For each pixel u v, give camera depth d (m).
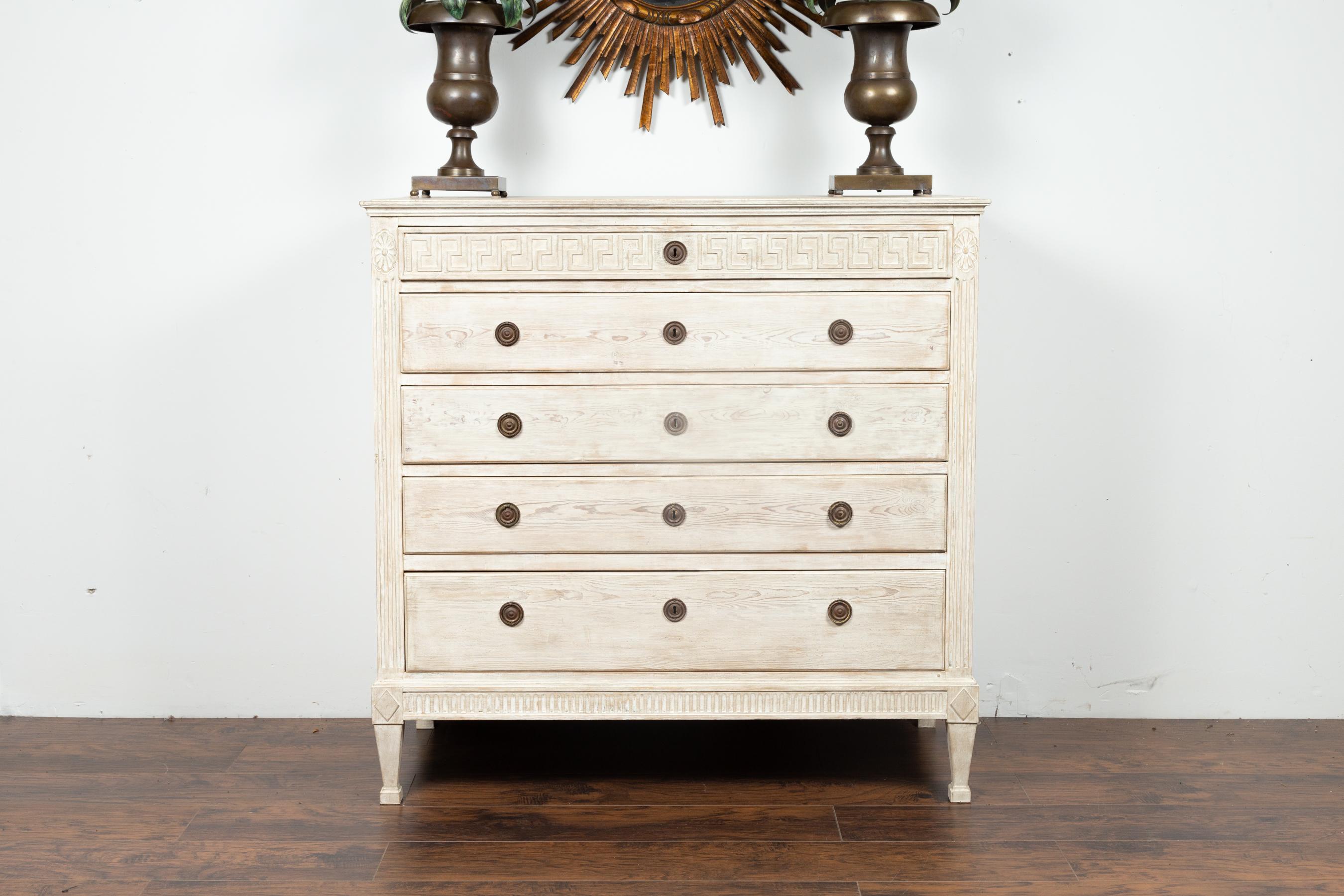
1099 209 2.59
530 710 2.22
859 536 2.19
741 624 2.21
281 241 2.60
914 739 2.58
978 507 2.68
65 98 2.55
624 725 2.66
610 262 2.13
